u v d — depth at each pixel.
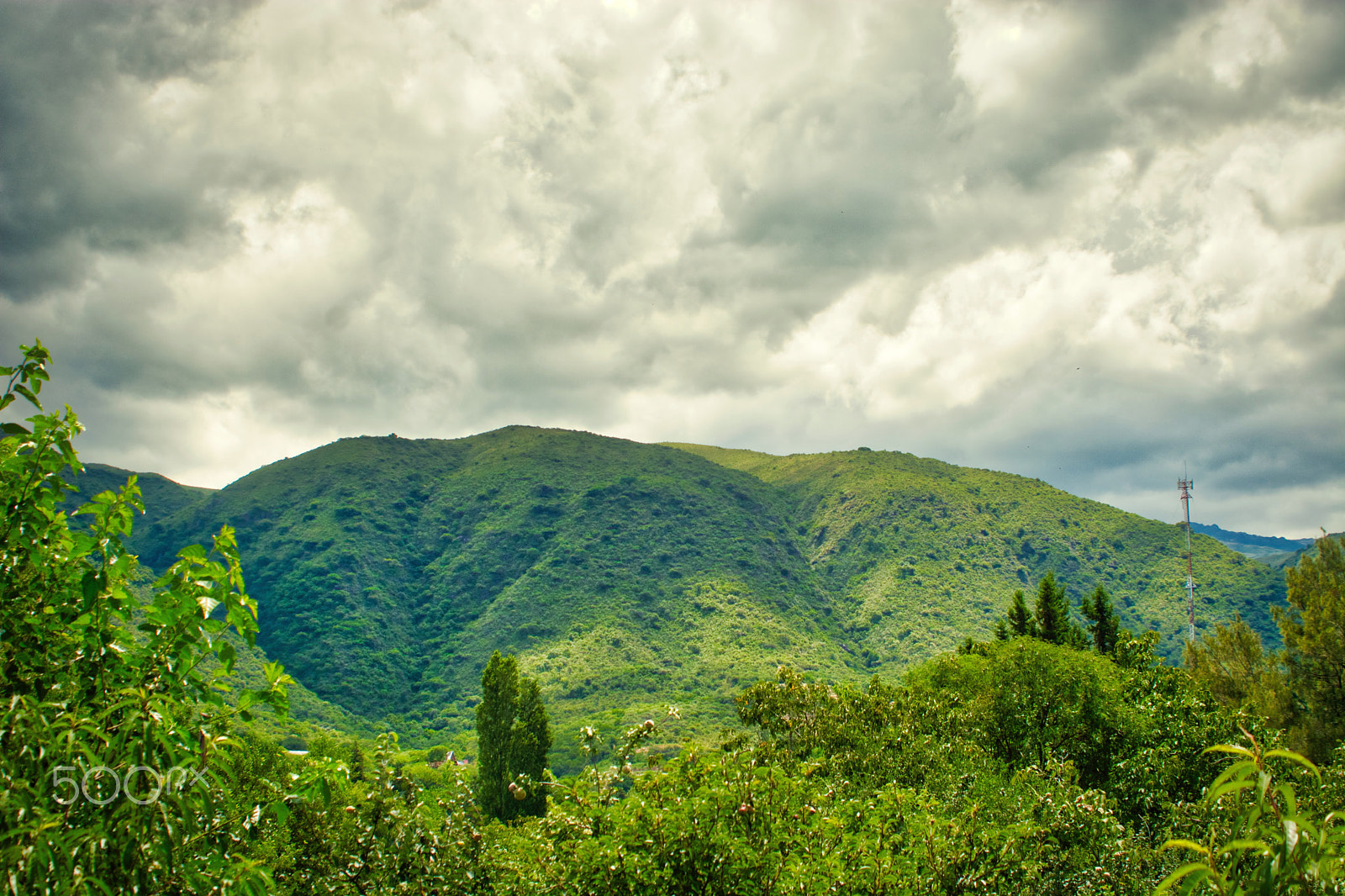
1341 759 14.39
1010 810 11.55
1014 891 9.10
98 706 4.07
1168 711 18.50
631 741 7.89
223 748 4.36
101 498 4.24
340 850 9.20
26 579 4.05
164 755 4.04
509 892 8.56
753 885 6.81
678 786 7.46
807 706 18.00
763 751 11.95
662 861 6.70
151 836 3.91
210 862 4.24
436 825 9.65
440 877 9.27
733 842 6.81
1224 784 3.20
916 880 7.93
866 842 7.86
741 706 18.28
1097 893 10.45
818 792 8.91
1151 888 10.41
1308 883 2.81
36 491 4.02
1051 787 12.60
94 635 4.16
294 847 8.55
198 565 4.33
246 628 4.41
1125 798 16.41
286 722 4.49
